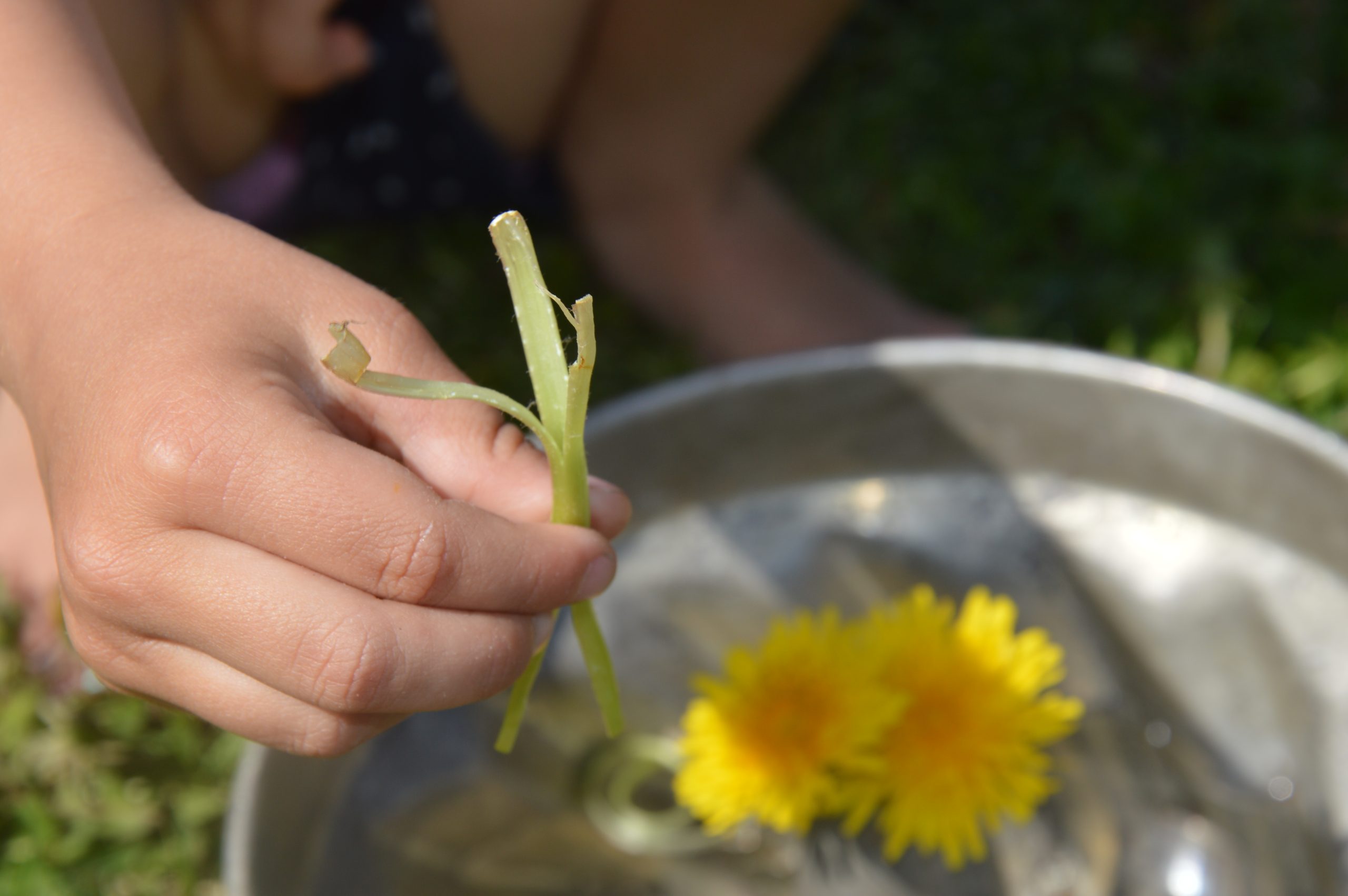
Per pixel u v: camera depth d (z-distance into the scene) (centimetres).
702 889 43
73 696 48
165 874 47
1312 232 64
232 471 30
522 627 32
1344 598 43
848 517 47
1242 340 59
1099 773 43
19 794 48
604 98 61
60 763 48
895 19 77
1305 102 71
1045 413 45
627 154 62
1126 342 59
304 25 50
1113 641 44
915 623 43
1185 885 41
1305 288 61
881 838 42
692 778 42
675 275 63
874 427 46
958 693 41
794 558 47
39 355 32
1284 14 74
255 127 54
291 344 32
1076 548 46
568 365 33
